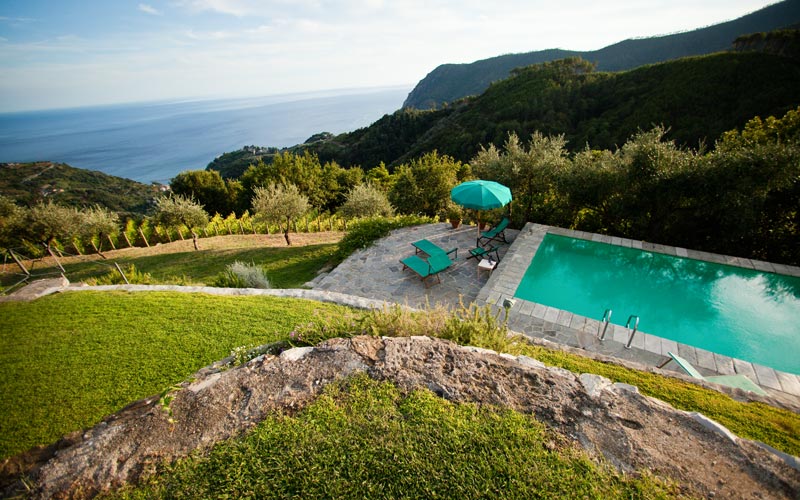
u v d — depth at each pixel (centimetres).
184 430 293
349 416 293
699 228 998
